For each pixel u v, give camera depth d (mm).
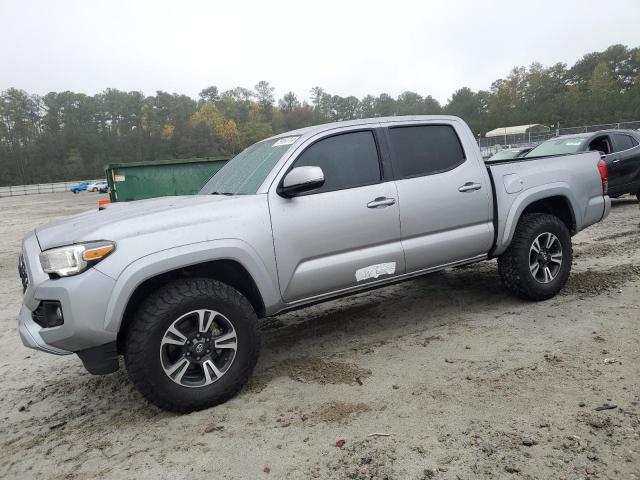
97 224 3525
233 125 143000
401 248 4402
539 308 5043
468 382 3600
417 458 2777
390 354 4277
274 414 3420
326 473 2725
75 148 122812
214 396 3555
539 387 3432
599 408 3096
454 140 4863
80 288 3205
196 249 3512
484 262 7312
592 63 120938
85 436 3436
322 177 3764
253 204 3820
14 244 14367
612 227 9266
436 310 5352
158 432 3340
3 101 136500
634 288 5367
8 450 3373
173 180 12266
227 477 2773
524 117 98812
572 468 2592
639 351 3850
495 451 2777
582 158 5637
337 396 3592
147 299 3463
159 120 153250
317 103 176375
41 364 4961
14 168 115188
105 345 3354
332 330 5074
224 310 3586
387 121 4555
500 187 4941
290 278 3936
